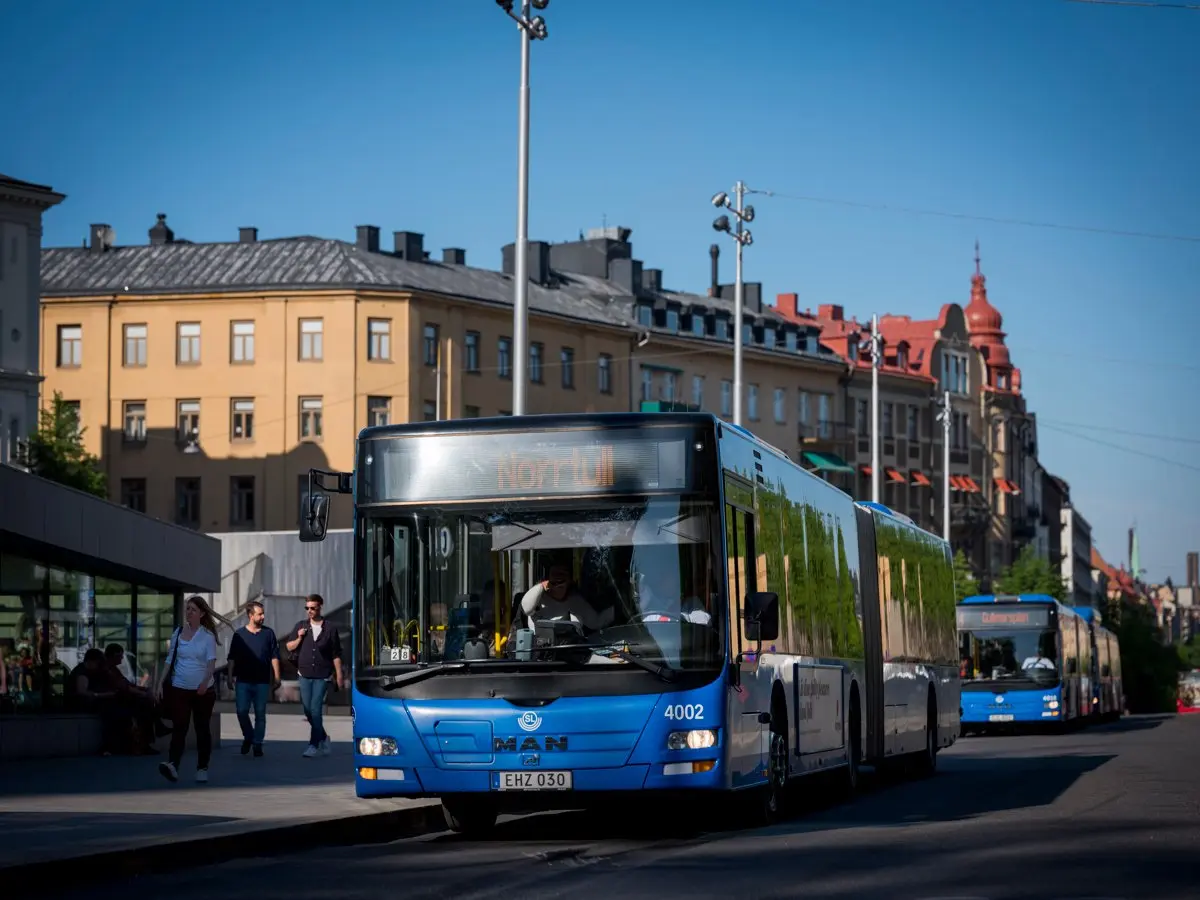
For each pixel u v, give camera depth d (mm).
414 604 15828
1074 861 13492
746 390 96375
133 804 17625
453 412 80125
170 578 27062
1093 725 60812
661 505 15688
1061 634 48375
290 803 17891
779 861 13719
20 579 24953
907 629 26031
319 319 79000
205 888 12312
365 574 15977
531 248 91375
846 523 22219
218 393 80062
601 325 87250
